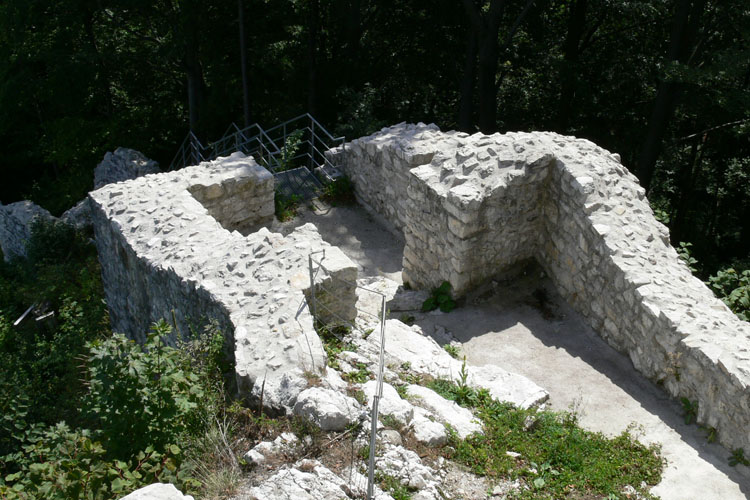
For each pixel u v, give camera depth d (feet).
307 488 17.04
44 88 71.72
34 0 64.34
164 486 14.23
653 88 71.41
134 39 75.41
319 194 44.62
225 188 37.91
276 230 40.98
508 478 19.75
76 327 43.68
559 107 72.64
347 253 39.24
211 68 69.15
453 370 25.73
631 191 30.30
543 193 31.37
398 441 19.35
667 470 21.26
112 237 34.73
